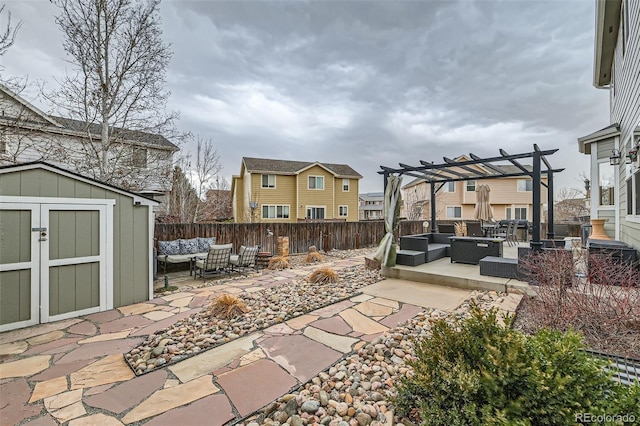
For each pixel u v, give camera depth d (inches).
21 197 143.9
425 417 61.4
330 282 218.8
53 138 333.4
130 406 82.0
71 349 119.3
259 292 198.5
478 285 189.9
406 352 109.4
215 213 729.6
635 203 195.5
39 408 81.6
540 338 66.4
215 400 84.0
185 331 134.3
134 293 182.4
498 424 50.3
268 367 101.3
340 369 98.7
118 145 349.7
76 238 161.0
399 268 229.1
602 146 294.2
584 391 53.0
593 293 120.6
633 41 201.8
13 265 141.5
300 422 74.7
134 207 185.0
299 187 792.3
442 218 864.3
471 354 66.0
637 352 98.3
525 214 810.8
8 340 129.0
